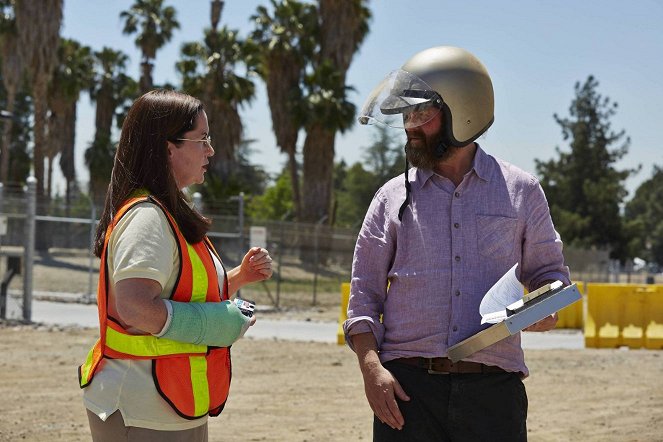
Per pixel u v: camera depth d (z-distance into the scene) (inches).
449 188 144.1
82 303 806.5
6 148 1647.4
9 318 625.9
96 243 125.5
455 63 141.8
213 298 125.0
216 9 1446.9
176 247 120.3
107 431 119.4
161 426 118.3
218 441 295.9
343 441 299.3
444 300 140.6
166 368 118.2
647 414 351.9
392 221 145.6
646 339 557.9
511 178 144.9
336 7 1552.7
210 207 1302.9
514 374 141.8
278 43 1523.1
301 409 354.9
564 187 2876.5
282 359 493.4
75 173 2011.6
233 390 396.8
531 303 131.6
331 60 1558.8
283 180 2655.0
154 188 122.1
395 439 140.9
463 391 138.3
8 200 661.3
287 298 975.6
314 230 1018.1
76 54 1760.6
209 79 1427.2
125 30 1738.4
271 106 1556.3
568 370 468.1
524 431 143.0
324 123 1489.9
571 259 1403.8
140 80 1755.7
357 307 145.6
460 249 141.5
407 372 141.2
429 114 141.6
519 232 143.5
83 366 126.2
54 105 1770.4
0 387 389.1
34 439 294.4
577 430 320.5
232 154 1455.5
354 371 455.8
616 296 571.5
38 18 1407.5
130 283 114.5
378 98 144.3
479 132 143.2
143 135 122.9
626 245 2778.1
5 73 1519.4
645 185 4315.9
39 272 1013.8
